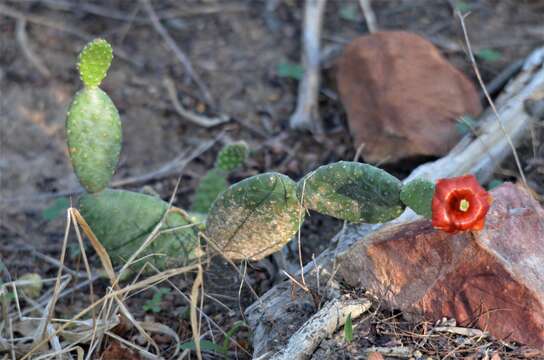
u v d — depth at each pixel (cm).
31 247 123
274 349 100
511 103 123
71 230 125
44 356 101
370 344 97
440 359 96
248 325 104
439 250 98
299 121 137
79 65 102
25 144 137
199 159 135
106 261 103
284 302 103
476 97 130
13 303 113
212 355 105
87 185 106
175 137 138
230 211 102
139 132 139
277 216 101
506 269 95
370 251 100
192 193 130
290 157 133
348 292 101
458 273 97
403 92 128
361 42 133
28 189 132
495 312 96
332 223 119
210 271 112
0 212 129
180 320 109
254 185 100
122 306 103
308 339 97
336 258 103
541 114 122
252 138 137
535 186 117
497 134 121
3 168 134
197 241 107
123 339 104
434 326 98
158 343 107
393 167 127
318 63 142
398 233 100
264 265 113
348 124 132
